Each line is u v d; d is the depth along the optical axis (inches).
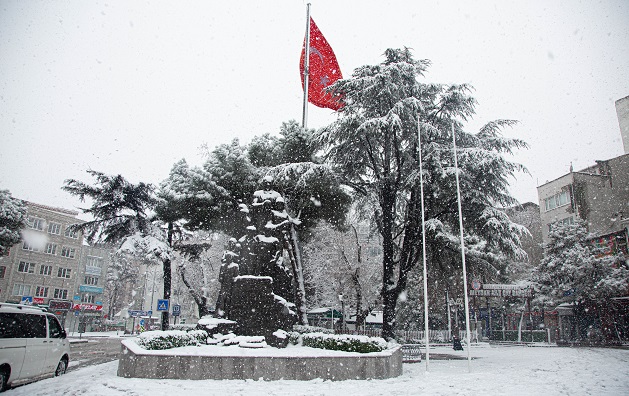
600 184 1669.5
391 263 940.0
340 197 1017.5
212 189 1026.1
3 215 1317.7
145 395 376.5
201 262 1449.3
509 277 1918.1
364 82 908.0
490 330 1727.4
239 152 1064.2
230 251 791.7
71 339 1475.1
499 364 745.6
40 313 498.6
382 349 560.7
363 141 930.7
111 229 1226.0
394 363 556.4
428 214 924.0
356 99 944.9
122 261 2687.0
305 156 1047.6
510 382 470.3
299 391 416.2
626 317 1402.6
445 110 942.4
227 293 753.6
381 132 882.8
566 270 1406.3
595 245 1557.6
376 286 1626.5
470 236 1019.9
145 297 3046.3
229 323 677.3
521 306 1732.3
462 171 837.2
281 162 1066.1
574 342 1349.7
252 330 671.1
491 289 1642.5
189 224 1076.5
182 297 2743.6
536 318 1811.0
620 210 1593.3
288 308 716.0
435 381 489.7
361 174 1024.2
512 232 815.7
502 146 917.2
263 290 691.4
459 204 686.5
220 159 1080.8
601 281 1339.8
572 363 681.6
